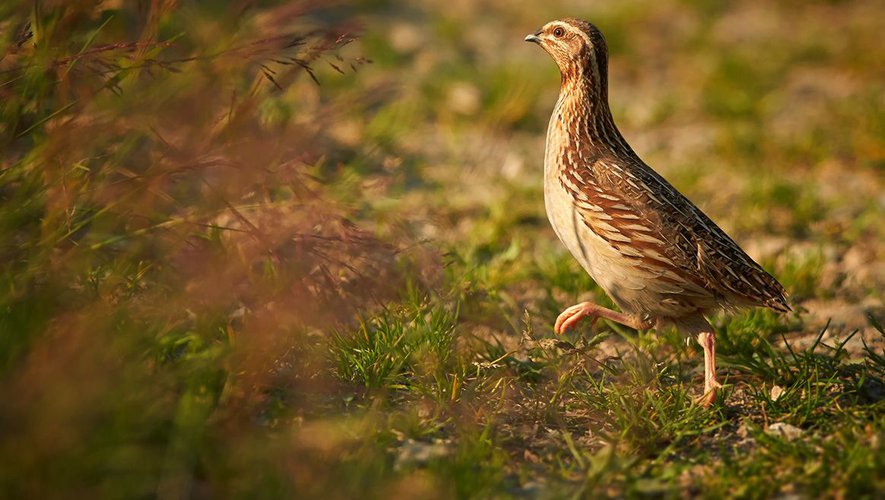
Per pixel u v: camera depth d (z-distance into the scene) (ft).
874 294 38.78
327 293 30.45
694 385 31.32
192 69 28.27
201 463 22.79
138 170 30.35
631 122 61.05
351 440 24.98
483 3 84.99
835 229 45.44
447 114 58.49
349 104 34.32
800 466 24.50
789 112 62.85
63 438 20.47
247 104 28.71
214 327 27.50
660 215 30.60
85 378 21.74
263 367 26.11
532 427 27.35
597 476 23.72
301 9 29.30
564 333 35.19
